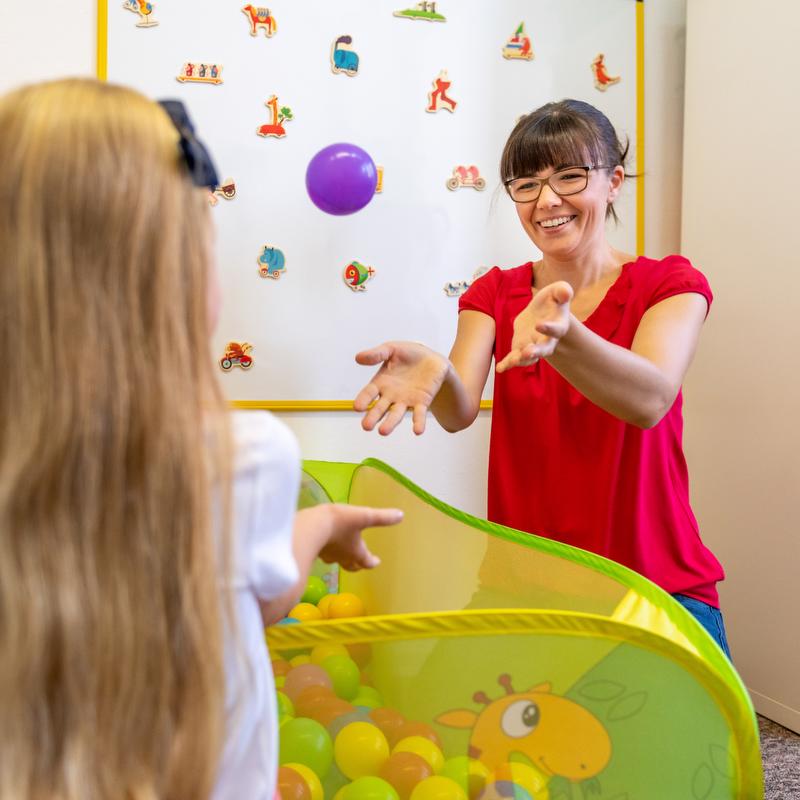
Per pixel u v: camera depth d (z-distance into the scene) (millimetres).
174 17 1356
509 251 1544
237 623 458
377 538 1114
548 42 1545
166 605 428
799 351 1350
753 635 1473
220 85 1384
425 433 1519
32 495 408
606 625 568
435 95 1488
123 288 426
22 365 413
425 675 587
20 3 1294
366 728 604
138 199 431
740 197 1463
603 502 986
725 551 1531
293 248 1435
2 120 434
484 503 1556
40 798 398
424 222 1496
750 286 1448
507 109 1529
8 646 401
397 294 1490
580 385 817
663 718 584
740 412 1483
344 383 1471
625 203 1609
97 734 410
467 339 1128
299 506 1250
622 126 1596
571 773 590
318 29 1425
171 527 430
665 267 1013
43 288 413
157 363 432
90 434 414
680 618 605
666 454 1003
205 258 472
